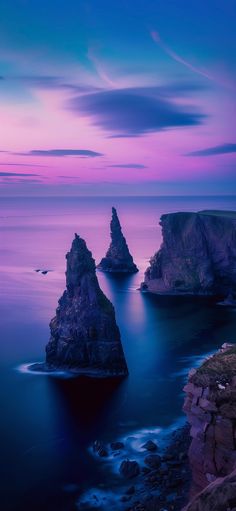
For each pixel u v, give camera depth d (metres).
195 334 144.50
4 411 90.62
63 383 103.94
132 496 61.78
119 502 60.94
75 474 68.38
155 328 152.25
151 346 132.62
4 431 82.81
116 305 187.50
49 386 102.44
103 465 70.62
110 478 66.94
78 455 74.00
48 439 79.44
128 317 167.75
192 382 50.28
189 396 50.00
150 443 75.44
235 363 51.56
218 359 53.44
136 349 130.12
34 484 66.25
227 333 144.75
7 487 65.69
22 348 127.25
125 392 99.06
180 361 118.94
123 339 140.25
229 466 44.53
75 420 86.31
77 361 110.19
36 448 76.56
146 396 96.81
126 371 109.88
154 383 104.00
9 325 152.00
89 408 91.56
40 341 133.50
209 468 46.00
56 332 113.31
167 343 135.25
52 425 84.38
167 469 67.12
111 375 108.19
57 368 111.38
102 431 82.00
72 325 111.06
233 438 44.66
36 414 89.06
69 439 79.25
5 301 189.50
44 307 178.25
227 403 46.03
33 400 95.50
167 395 97.12
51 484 66.00
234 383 47.66
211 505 18.31
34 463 71.94
